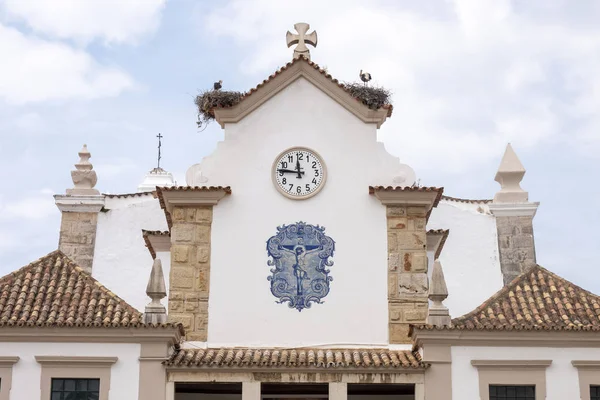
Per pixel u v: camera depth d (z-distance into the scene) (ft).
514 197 125.90
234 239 92.79
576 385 85.66
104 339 85.46
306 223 93.25
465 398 85.15
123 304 89.76
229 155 94.94
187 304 91.20
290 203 93.81
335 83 95.86
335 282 91.91
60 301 89.04
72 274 93.35
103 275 125.29
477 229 126.00
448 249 125.49
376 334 90.68
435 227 125.90
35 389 84.38
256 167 94.63
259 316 90.99
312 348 90.22
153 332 85.30
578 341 86.17
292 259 92.38
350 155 95.04
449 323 86.43
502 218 125.80
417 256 92.58
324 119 95.91
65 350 85.30
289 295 91.56
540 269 95.61
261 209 93.56
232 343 90.38
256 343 90.43
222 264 92.17
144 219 127.85
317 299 91.50
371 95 95.50
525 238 124.77
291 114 96.02
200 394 96.37
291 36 99.86
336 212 93.56
